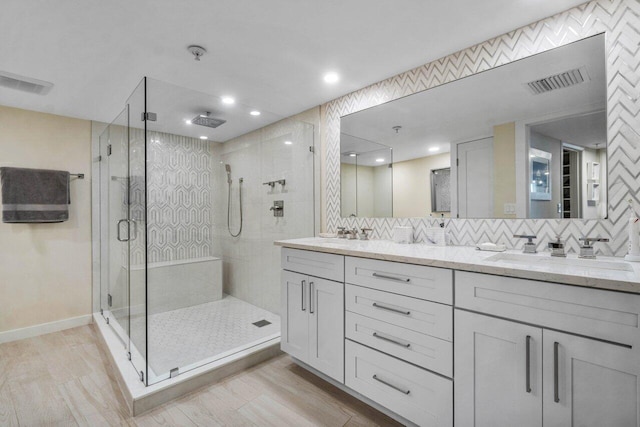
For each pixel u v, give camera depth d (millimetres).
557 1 1482
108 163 2777
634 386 958
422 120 2129
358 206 2553
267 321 2809
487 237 1855
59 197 2842
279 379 2068
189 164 2395
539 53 1641
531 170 1687
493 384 1233
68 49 1844
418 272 1468
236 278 2768
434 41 1826
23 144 2789
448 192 2020
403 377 1520
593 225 1502
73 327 3020
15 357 2387
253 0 1453
